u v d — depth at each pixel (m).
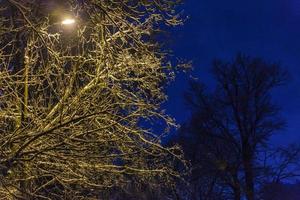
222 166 28.47
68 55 7.66
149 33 7.64
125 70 7.61
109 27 8.13
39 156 7.81
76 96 7.44
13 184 7.50
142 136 8.16
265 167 29.94
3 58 7.52
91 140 7.65
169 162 8.76
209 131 30.44
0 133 8.19
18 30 7.65
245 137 31.27
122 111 8.26
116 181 8.60
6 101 7.63
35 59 7.46
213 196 28.55
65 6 7.71
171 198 19.03
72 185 8.75
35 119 7.46
